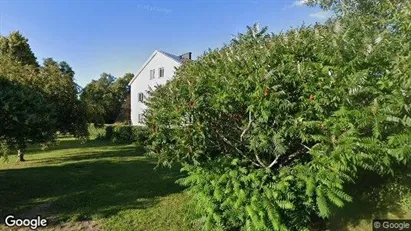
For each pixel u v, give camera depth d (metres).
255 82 3.37
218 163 4.12
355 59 3.15
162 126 3.86
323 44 3.47
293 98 3.45
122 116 32.47
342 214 3.98
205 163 4.15
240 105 3.61
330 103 3.18
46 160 10.90
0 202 5.53
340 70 3.14
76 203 5.41
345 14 5.66
